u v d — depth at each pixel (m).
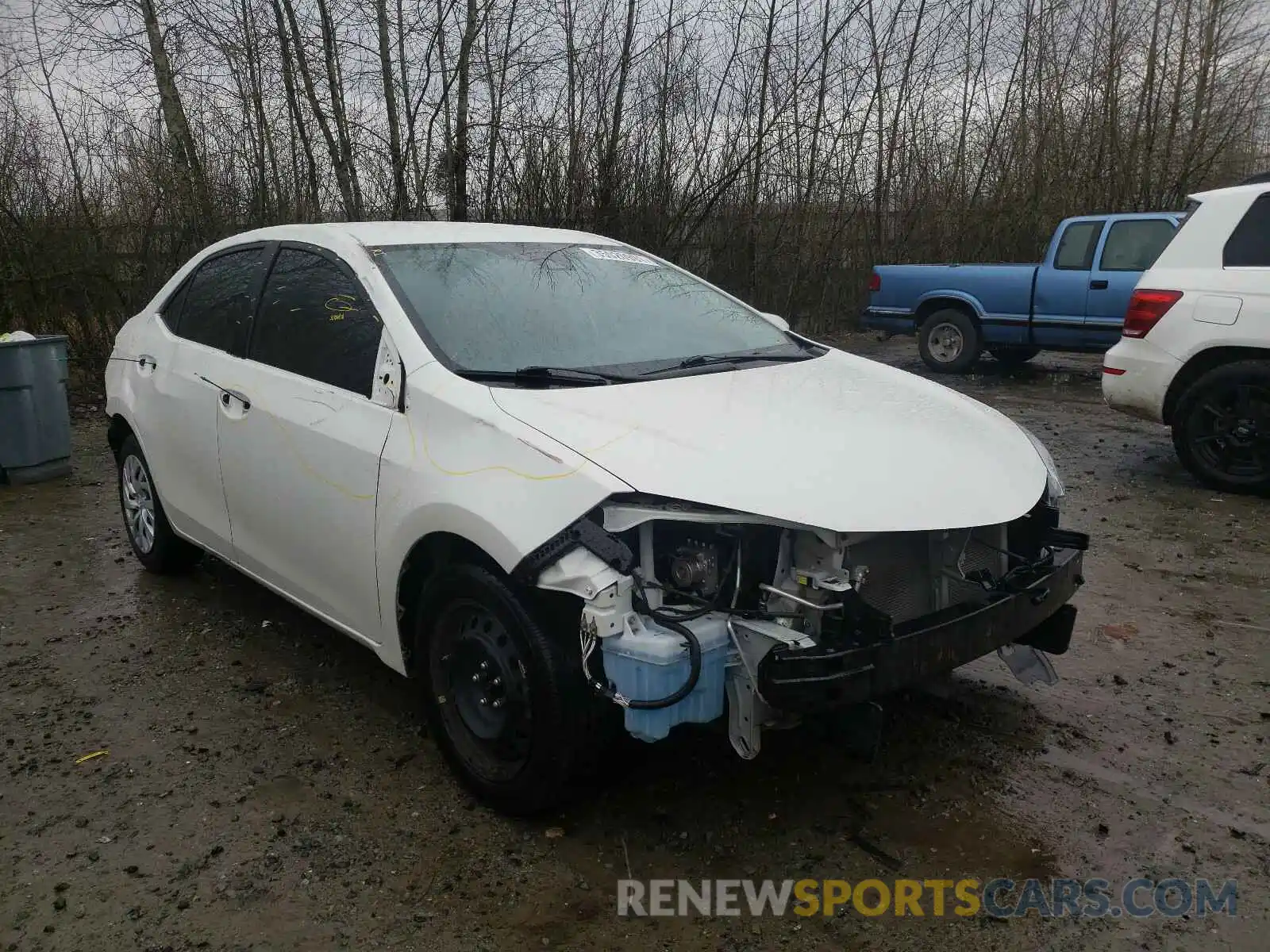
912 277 12.70
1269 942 2.61
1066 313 11.47
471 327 3.57
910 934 2.65
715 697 2.72
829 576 2.78
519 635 2.91
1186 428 6.87
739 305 4.61
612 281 4.24
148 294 10.88
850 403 3.48
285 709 3.88
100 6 10.76
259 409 3.97
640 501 2.73
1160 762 3.46
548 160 11.56
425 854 2.98
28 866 2.94
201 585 5.25
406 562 3.27
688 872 2.89
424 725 3.75
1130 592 5.02
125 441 5.35
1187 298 6.78
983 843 3.03
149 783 3.37
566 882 2.85
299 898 2.79
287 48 11.02
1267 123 18.48
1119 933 2.65
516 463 2.93
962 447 3.29
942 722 3.75
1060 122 17.78
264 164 11.57
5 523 6.48
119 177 11.05
